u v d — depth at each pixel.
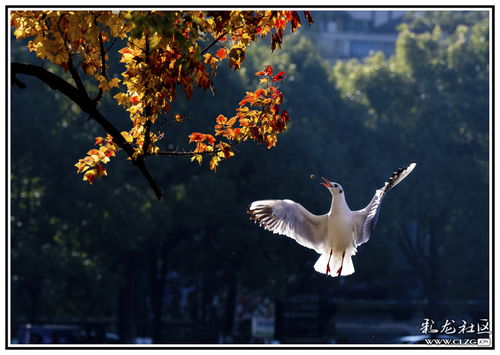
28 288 34.81
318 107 41.97
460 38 51.97
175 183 37.22
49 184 33.66
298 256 37.09
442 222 47.31
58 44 8.89
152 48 8.14
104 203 32.84
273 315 40.34
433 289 47.62
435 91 48.03
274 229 9.54
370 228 9.45
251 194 36.62
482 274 45.91
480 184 45.25
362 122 44.28
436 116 47.12
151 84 8.49
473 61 49.59
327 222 9.66
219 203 34.94
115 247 34.75
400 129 46.44
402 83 47.91
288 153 36.00
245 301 40.84
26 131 32.22
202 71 8.70
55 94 34.44
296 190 36.19
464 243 45.62
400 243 49.88
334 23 107.31
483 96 48.25
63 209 33.00
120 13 8.85
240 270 37.97
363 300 49.66
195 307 43.09
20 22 9.16
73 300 34.47
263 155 35.53
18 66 8.68
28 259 32.12
